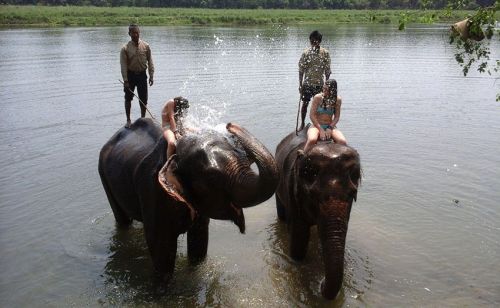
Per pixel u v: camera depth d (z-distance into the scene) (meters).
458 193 8.15
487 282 5.83
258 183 4.39
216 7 78.56
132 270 6.29
